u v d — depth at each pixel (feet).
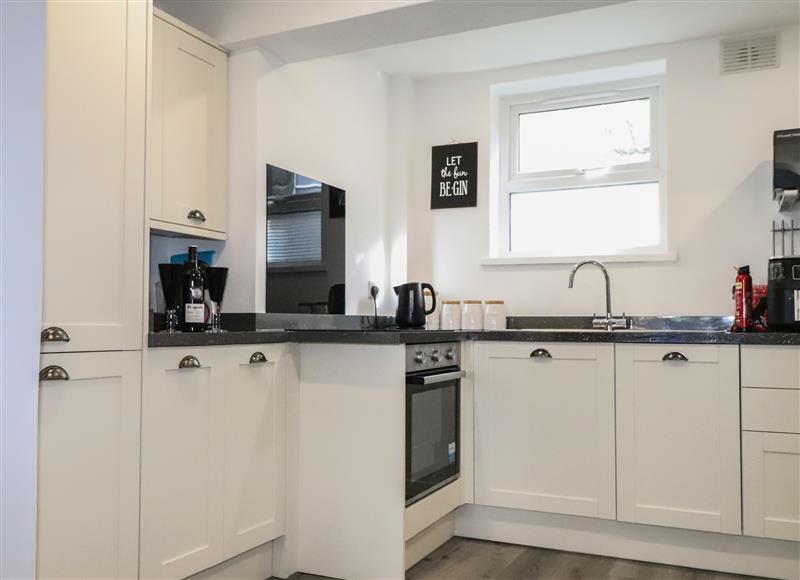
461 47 12.41
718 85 11.95
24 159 6.02
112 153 6.61
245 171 9.66
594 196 13.38
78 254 6.24
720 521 8.78
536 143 13.89
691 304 11.98
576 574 8.80
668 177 12.21
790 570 8.66
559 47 12.44
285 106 10.36
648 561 9.31
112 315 6.53
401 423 8.46
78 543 6.13
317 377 8.95
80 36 6.34
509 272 13.29
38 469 5.81
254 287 9.53
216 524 7.65
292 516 8.86
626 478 9.25
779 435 8.56
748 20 11.34
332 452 8.82
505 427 9.93
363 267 12.73
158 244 9.83
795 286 9.85
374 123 13.29
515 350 9.89
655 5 10.78
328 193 11.55
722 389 8.82
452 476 9.82
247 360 8.13
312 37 9.44
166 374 7.07
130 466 6.64
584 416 9.50
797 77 11.53
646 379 9.19
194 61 9.12
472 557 9.42
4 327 5.99
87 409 6.24
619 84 13.20
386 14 8.78
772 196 11.30
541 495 9.69
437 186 13.85
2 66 6.16
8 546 5.90
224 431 7.79
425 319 12.46
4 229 6.07
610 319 11.88
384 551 8.47
